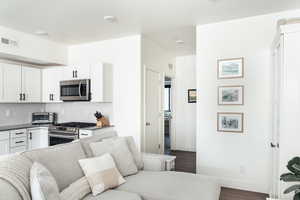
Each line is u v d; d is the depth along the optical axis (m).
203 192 2.06
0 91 3.88
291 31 2.14
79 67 4.25
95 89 4.06
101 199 1.89
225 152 3.31
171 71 5.58
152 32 3.85
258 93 3.11
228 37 3.30
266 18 3.06
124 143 2.73
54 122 4.88
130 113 4.05
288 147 2.14
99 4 2.72
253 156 3.13
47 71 4.65
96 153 2.43
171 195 2.01
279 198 2.17
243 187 3.18
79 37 4.12
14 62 4.30
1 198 1.26
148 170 2.82
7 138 3.76
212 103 3.40
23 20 3.25
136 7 2.81
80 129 3.84
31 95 4.47
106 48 4.32
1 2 2.65
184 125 5.81
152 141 4.48
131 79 4.04
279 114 2.23
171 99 5.89
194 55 5.70
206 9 2.88
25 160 1.67
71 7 2.80
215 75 3.38
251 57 3.15
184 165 4.47
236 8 2.85
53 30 3.72
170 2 2.67
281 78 2.18
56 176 1.85
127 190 2.15
